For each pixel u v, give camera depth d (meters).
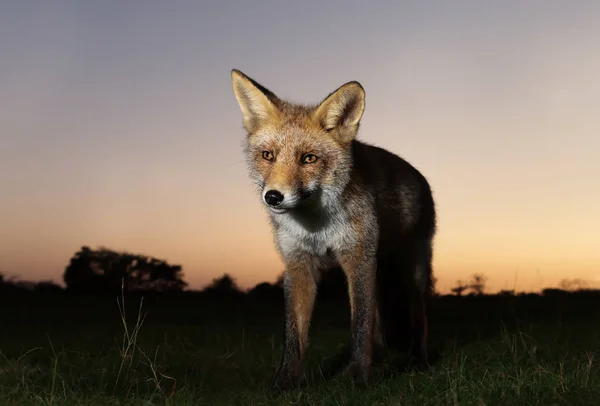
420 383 1.48
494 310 2.61
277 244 1.60
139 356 1.73
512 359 1.63
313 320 2.59
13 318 2.65
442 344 1.95
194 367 1.68
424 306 1.79
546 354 1.68
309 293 1.60
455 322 2.36
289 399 1.43
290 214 1.54
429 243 1.86
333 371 1.69
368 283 1.57
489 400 1.35
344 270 1.58
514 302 2.80
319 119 1.52
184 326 2.34
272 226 1.60
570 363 1.56
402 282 1.82
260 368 1.70
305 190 1.49
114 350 1.81
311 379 1.59
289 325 1.58
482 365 1.60
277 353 1.82
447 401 1.37
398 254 1.80
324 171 1.51
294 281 1.59
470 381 1.45
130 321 2.57
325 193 1.51
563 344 1.80
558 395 1.36
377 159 1.69
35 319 2.62
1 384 1.48
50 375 1.54
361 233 1.56
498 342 1.81
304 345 1.59
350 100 1.52
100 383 1.48
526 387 1.41
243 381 1.61
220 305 3.29
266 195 1.46
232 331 2.23
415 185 1.79
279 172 1.48
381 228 1.66
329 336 2.10
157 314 2.91
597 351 1.65
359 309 1.56
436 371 1.58
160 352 1.82
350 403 1.38
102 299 3.39
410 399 1.40
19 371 1.55
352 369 1.53
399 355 1.84
